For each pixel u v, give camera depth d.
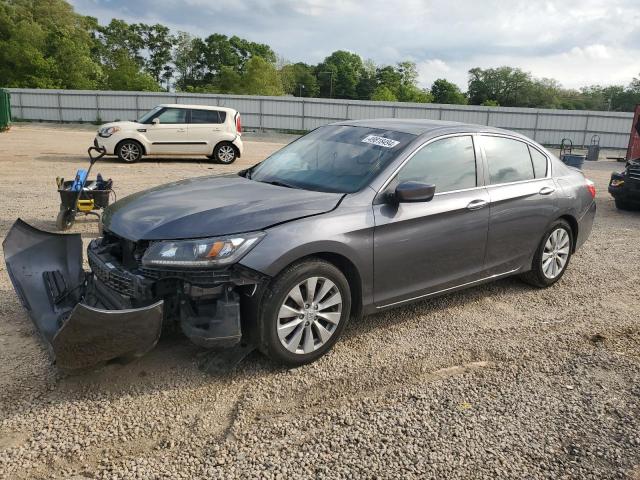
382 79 122.31
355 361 3.82
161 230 3.36
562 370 3.84
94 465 2.67
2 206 8.29
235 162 16.98
